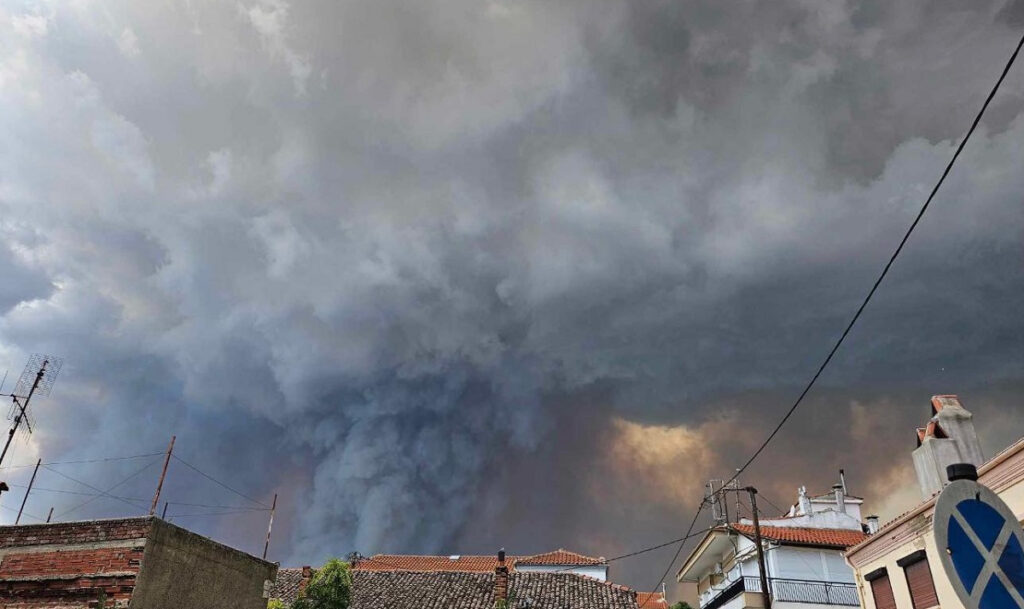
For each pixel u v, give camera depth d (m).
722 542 33.81
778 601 27.39
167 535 15.55
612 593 29.33
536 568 43.22
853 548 21.81
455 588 30.30
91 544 15.18
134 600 14.30
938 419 20.06
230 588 17.09
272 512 28.70
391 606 28.41
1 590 15.10
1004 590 4.73
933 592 18.00
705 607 35.00
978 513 4.97
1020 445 14.54
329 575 24.80
